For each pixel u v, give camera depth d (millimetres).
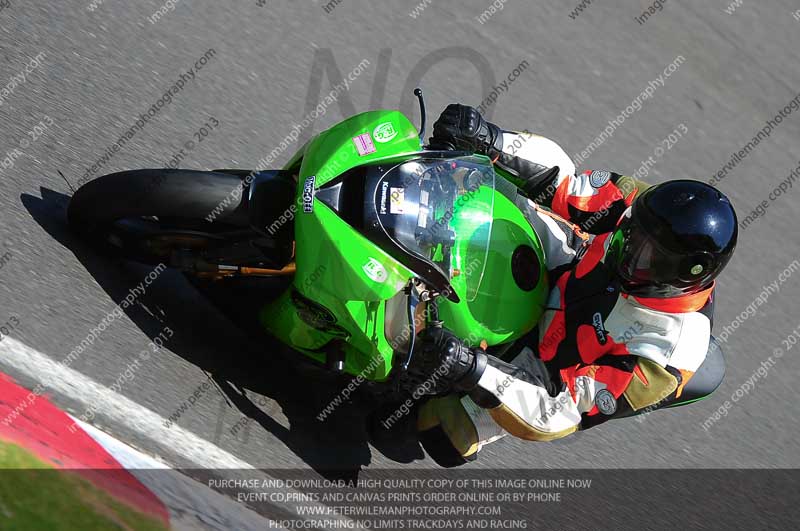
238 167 21344
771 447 23703
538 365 16969
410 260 14672
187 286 17625
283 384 17469
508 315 16578
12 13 20797
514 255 16812
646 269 15531
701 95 34156
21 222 16438
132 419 14875
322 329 16109
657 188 15812
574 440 21344
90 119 19734
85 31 21750
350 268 14391
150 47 22750
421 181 15203
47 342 15078
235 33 25062
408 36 29125
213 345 17016
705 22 37750
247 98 23344
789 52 38719
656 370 15969
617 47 34000
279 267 16203
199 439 15461
